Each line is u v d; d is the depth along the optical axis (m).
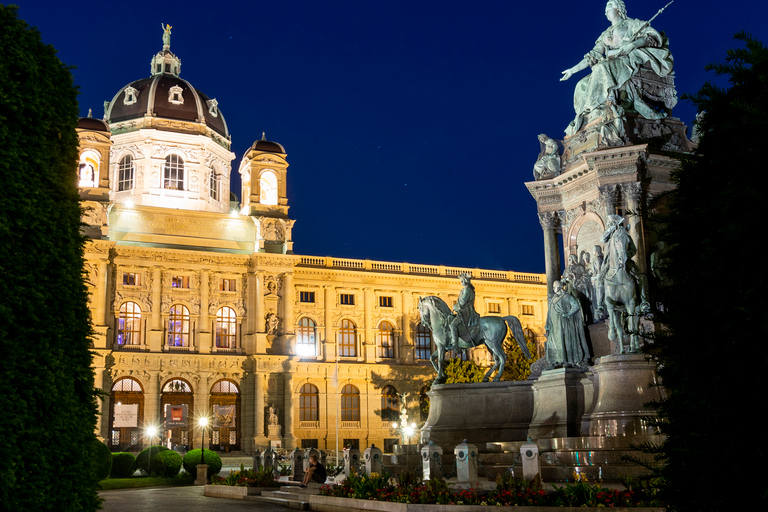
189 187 80.19
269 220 76.06
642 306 24.97
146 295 71.38
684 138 29.73
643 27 30.33
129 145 79.75
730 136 8.68
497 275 88.56
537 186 32.22
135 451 68.31
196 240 74.62
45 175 11.51
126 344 70.12
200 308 72.88
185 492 34.66
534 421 26.75
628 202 28.12
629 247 25.20
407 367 81.50
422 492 18.31
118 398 69.06
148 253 71.56
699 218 8.94
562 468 21.30
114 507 24.45
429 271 85.44
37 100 11.43
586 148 30.61
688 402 8.42
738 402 8.01
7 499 9.83
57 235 11.63
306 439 75.50
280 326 74.44
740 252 8.18
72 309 11.76
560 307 27.27
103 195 70.19
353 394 79.62
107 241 68.31
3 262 10.57
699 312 8.68
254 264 74.56
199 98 84.00
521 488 17.31
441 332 30.14
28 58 11.42
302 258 80.06
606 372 23.98
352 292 81.50
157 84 82.38
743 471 7.80
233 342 74.12
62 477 10.91
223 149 84.62
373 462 24.62
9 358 10.20
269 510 23.06
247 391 73.06
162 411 70.50
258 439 70.94
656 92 30.55
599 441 22.52
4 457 9.87
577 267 30.02
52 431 10.67
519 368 67.25
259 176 77.25
